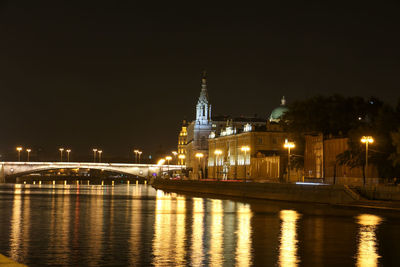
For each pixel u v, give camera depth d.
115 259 37.09
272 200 104.12
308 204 90.81
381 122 102.12
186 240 46.06
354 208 80.44
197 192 150.75
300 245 43.50
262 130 186.00
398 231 52.62
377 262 36.47
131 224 58.81
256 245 43.38
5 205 88.81
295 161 139.88
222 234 50.16
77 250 40.72
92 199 112.69
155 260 36.75
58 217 66.69
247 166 186.12
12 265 21.39
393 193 80.75
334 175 110.25
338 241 45.72
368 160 102.75
